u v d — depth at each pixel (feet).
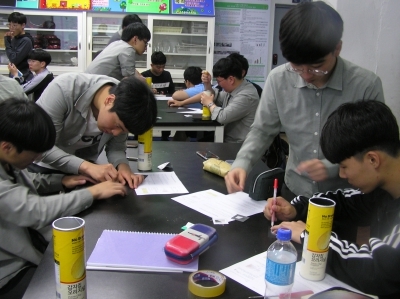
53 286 2.93
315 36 3.55
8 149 3.85
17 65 16.70
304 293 2.97
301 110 4.97
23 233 4.24
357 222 4.16
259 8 19.57
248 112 9.96
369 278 3.00
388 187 3.35
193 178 5.62
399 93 6.79
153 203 4.65
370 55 7.06
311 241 3.13
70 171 5.44
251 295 2.91
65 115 5.50
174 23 19.56
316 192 5.04
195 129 10.06
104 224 4.03
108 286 2.98
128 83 4.69
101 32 18.76
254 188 4.79
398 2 6.59
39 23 18.83
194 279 2.98
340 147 3.23
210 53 19.08
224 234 3.89
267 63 20.35
